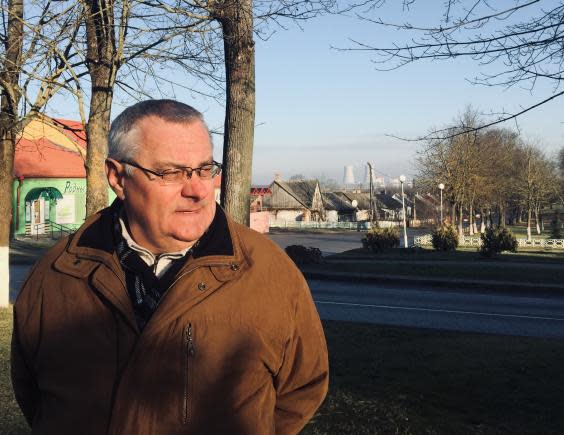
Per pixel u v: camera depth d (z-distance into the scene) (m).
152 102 1.75
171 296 1.66
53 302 1.76
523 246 38.91
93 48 8.14
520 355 7.57
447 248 29.33
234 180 5.91
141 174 1.68
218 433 1.64
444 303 13.66
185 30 7.70
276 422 1.90
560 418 5.28
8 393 5.50
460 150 44.25
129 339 1.67
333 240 43.00
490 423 5.16
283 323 1.77
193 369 1.63
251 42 5.88
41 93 8.66
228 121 5.98
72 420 1.67
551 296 14.77
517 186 52.09
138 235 1.76
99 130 8.18
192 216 1.71
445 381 6.45
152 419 1.62
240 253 1.77
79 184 34.72
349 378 6.57
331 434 4.71
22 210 31.50
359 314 12.06
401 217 80.44
